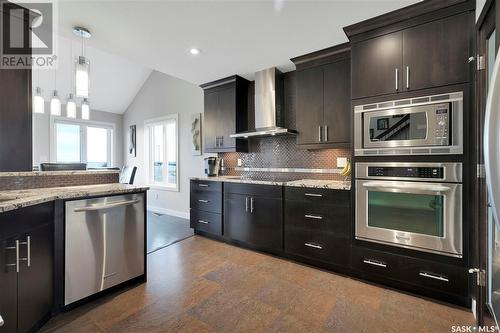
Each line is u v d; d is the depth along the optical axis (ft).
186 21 7.11
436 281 6.33
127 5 6.35
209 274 7.97
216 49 8.89
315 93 9.31
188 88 15.76
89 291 6.17
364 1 6.25
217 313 5.93
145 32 7.71
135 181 19.74
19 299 4.59
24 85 6.82
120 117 21.01
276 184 9.37
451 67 6.09
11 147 6.60
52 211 5.57
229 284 7.32
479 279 5.37
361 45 7.33
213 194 11.46
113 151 20.63
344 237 7.84
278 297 6.63
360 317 5.78
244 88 12.29
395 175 6.79
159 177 18.35
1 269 4.19
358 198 7.43
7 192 6.00
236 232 10.64
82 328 5.35
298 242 8.84
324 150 10.41
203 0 6.18
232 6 6.44
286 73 11.23
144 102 19.02
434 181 6.29
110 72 16.99
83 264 6.06
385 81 6.94
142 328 5.38
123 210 6.80
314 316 5.82
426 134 6.35
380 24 6.96
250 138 12.50
